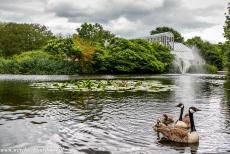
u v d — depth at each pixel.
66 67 71.69
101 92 29.75
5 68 71.69
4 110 18.70
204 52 107.19
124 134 13.18
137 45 79.81
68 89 32.25
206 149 11.32
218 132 13.77
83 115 17.42
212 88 35.28
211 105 21.81
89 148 11.12
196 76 64.81
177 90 32.44
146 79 51.44
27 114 17.44
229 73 63.28
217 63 106.56
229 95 28.11
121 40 78.50
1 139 12.05
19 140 11.95
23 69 71.50
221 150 11.21
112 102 22.89
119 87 34.94
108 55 75.62
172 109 19.86
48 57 76.94
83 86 35.38
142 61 76.94
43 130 13.58
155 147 11.47
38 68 71.50
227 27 47.81
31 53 83.25
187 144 11.91
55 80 47.00
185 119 15.42
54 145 11.40
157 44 89.44
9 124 14.64
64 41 71.56
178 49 105.75
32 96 26.06
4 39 97.00
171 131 12.44
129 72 77.69
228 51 60.91
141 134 13.22
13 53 97.94
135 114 17.91
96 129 14.00
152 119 16.45
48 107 20.19
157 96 26.92
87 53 71.38
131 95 27.44
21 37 99.50
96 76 61.06
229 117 17.19
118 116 17.23
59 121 15.62
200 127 14.73
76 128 14.10
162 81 46.69
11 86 35.41
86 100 23.86
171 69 87.62
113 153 10.63
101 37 106.69
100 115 17.48
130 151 10.91
